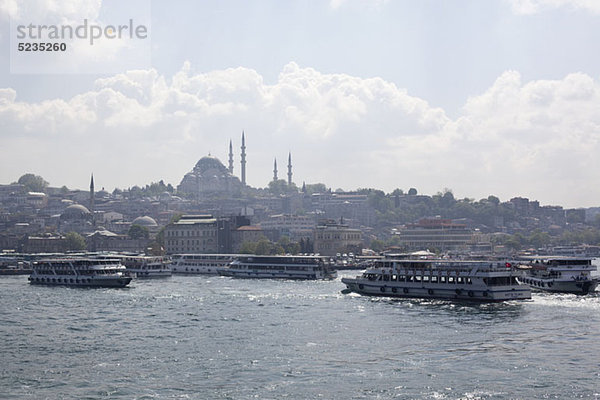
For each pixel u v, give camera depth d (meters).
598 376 105.38
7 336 139.75
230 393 97.81
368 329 145.00
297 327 148.25
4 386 101.56
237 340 133.88
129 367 112.44
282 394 97.31
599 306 179.25
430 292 196.62
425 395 96.56
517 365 112.00
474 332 140.75
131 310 178.62
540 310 172.00
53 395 97.25
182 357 119.12
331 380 103.75
